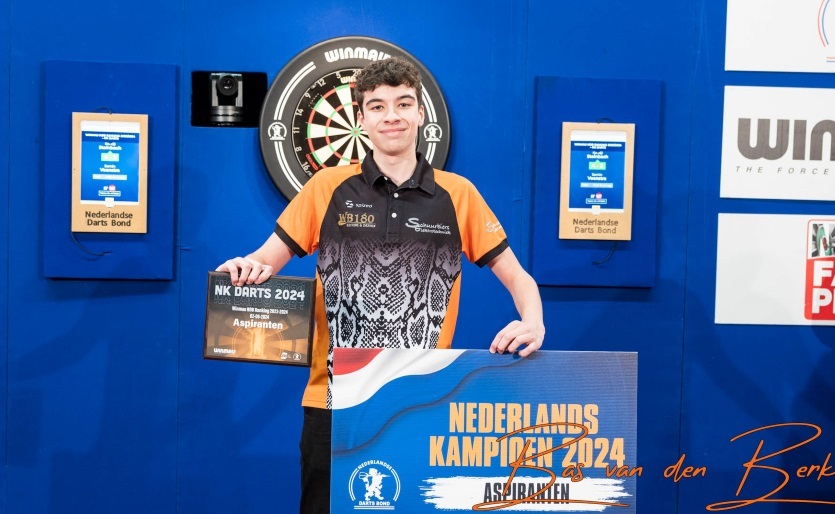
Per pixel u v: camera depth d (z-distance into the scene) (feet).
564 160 9.91
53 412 9.77
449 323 7.46
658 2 10.03
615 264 10.07
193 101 9.74
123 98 9.62
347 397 5.59
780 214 10.22
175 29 9.71
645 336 10.21
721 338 10.27
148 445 9.87
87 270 9.67
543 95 9.89
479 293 10.01
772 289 10.26
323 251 7.43
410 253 7.35
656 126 10.02
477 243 7.61
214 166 9.80
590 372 5.65
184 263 9.84
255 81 9.76
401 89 7.28
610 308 10.18
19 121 9.64
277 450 9.99
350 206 7.41
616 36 10.02
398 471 5.60
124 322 9.82
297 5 9.78
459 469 5.60
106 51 9.66
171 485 9.91
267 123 9.64
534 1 9.93
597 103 9.95
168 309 9.85
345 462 5.57
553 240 10.03
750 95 10.13
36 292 9.73
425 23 9.87
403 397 5.61
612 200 9.96
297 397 9.97
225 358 6.41
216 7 9.72
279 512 10.02
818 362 10.34
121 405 9.84
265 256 7.51
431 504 5.60
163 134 9.68
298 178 9.71
